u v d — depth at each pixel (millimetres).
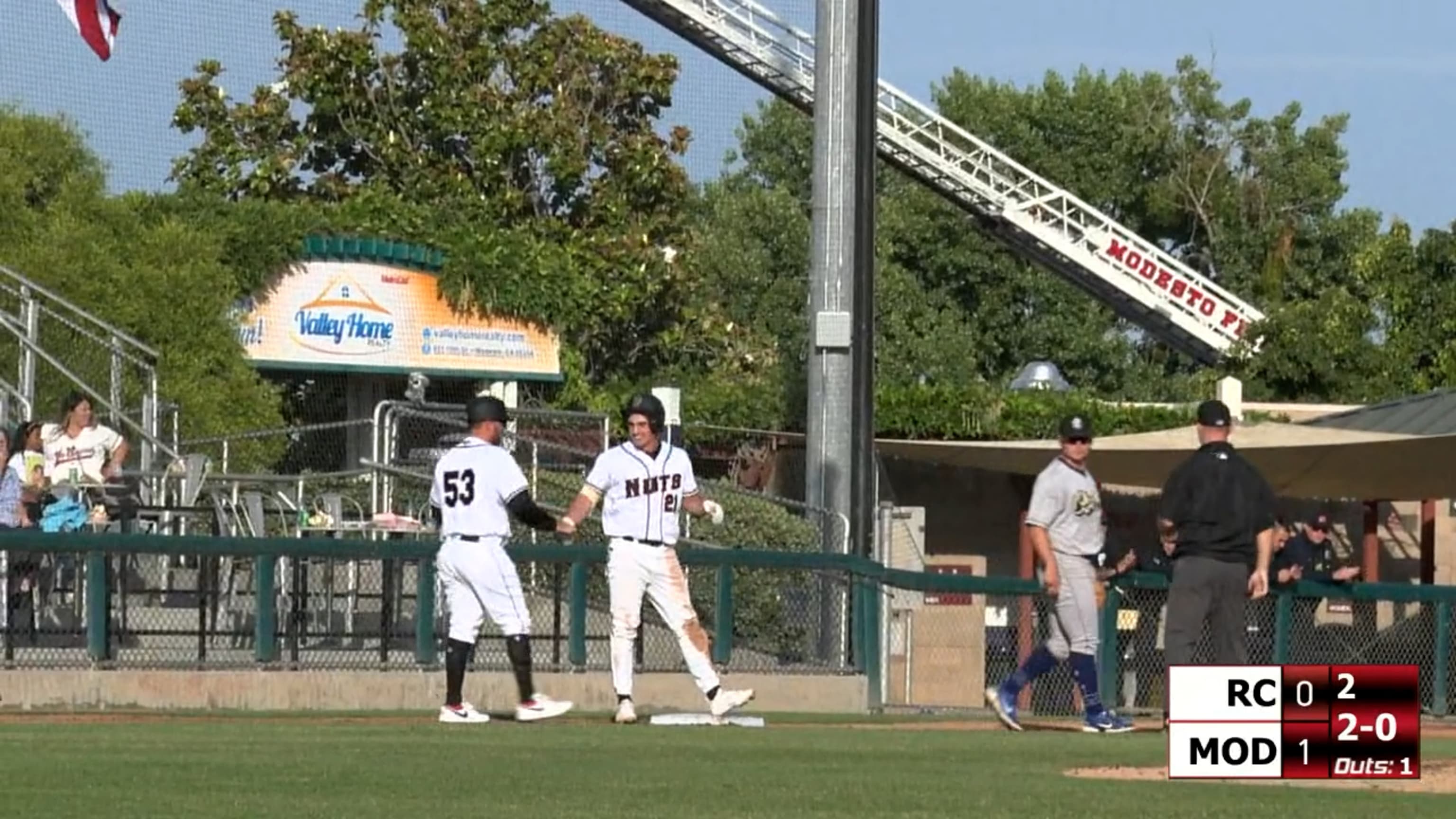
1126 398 194875
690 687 58469
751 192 190250
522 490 46094
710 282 177375
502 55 130750
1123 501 96562
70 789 29234
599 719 49188
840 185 72062
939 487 106000
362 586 57000
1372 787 33344
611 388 118750
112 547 51406
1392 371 145000
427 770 32719
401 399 102312
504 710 53625
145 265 89188
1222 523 46250
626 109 133750
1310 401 144250
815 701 60344
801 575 61344
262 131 128375
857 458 71125
